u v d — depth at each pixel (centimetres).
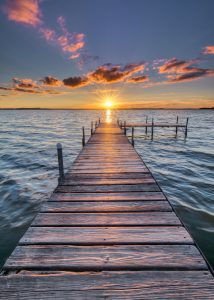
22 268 176
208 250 352
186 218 466
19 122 5088
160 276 167
